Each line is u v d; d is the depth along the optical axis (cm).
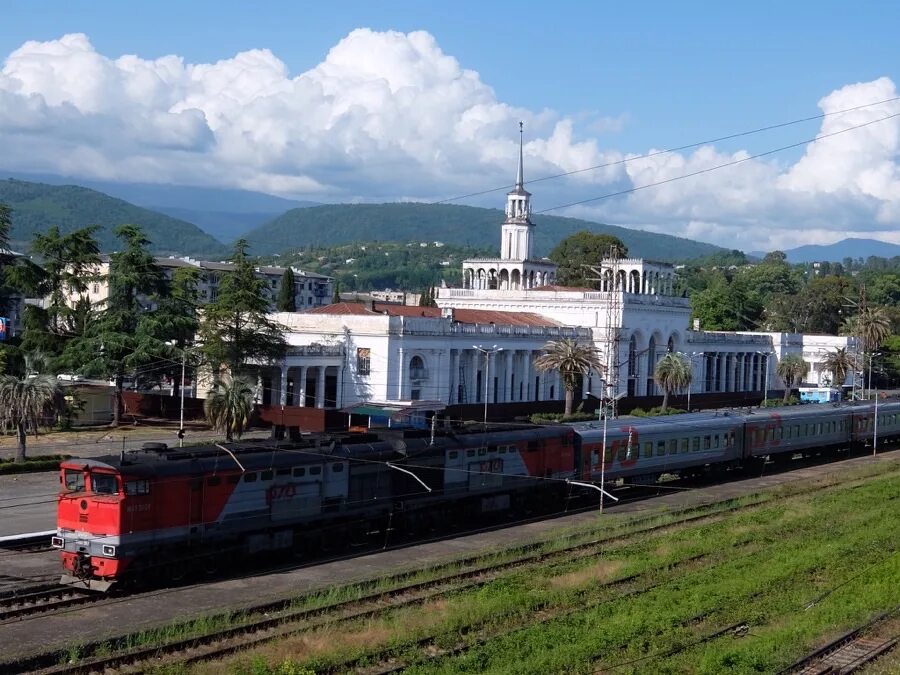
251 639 2988
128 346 8400
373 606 3428
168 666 2714
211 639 2977
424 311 10562
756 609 3422
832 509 5531
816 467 7956
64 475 3641
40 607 3303
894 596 3622
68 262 9788
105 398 8762
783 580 3841
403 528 4759
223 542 3925
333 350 9256
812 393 12850
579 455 5784
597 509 5691
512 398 10669
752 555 4316
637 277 12669
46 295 10212
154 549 3644
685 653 2936
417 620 3216
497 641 2997
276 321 9219
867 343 14975
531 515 5484
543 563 4156
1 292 9375
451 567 4028
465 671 2744
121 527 3519
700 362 13288
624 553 4338
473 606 3381
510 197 13262
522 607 3394
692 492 6419
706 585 3750
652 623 3195
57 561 4056
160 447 3919
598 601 3506
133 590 3612
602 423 6169
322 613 3312
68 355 8431
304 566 4094
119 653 2797
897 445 9731
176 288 9631
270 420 8412
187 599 3519
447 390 9762
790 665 2825
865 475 7144
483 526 5131
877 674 2847
